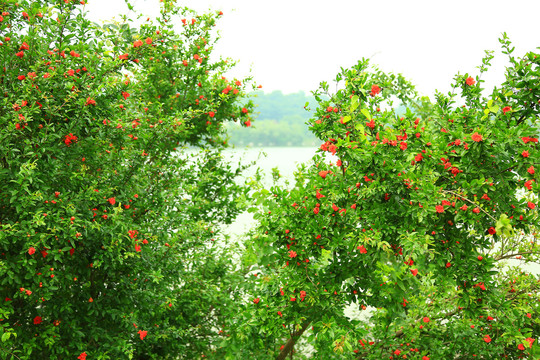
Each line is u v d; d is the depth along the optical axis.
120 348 4.45
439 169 3.55
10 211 4.02
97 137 4.21
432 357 4.35
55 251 3.76
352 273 3.60
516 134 3.26
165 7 6.64
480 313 3.53
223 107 7.19
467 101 4.23
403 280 3.40
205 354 5.89
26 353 3.92
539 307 4.42
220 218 7.20
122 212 4.50
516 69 3.82
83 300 4.52
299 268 3.61
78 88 3.95
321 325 3.47
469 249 3.49
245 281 5.98
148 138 5.23
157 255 5.07
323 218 3.58
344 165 3.91
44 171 3.95
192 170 6.20
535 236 4.71
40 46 4.01
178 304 5.69
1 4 4.01
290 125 60.72
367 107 3.80
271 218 3.58
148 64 6.75
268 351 4.63
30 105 3.80
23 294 3.81
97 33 4.45
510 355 4.50
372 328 4.89
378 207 3.52
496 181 3.45
